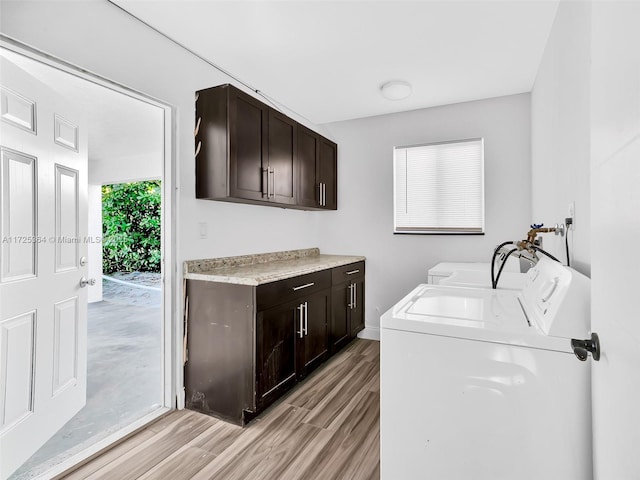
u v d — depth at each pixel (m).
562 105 1.68
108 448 1.74
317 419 2.04
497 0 1.74
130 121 3.45
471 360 1.08
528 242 1.65
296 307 2.34
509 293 1.60
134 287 6.18
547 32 2.00
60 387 1.79
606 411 0.68
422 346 1.14
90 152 4.73
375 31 2.02
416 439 1.15
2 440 1.42
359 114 3.44
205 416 2.08
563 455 0.98
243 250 2.68
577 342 0.78
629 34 0.51
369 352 3.15
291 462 1.65
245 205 2.70
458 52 2.25
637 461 0.50
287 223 3.26
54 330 1.74
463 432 1.09
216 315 2.07
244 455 1.71
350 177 3.63
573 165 1.46
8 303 1.45
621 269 0.56
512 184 2.95
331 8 1.81
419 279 3.32
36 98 1.59
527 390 1.01
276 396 2.13
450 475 1.10
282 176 2.63
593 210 0.73
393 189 3.42
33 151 1.57
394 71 2.51
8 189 1.44
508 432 1.03
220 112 2.14
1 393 1.42
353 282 3.26
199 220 2.27
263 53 2.26
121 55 1.81
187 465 1.63
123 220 7.03
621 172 0.55
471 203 3.12
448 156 3.21
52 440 1.78
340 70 2.50
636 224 0.49
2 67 1.39
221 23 1.93
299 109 3.29
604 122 0.64
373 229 3.52
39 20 1.49
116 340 3.40
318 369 2.76
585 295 0.99
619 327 0.57
